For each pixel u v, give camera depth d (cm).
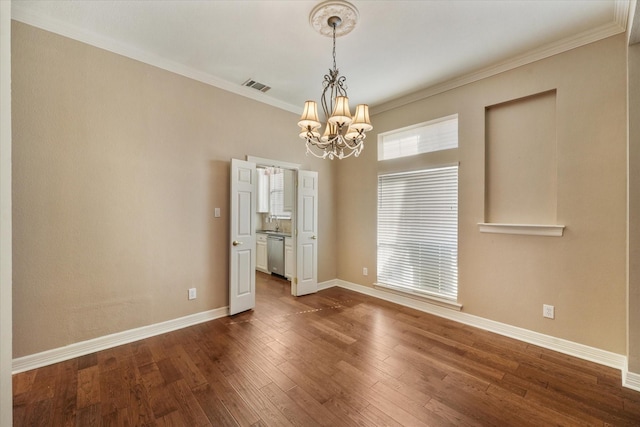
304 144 428
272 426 168
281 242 533
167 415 177
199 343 271
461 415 178
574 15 222
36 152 227
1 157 129
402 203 384
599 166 239
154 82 287
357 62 293
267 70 312
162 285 295
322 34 247
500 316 294
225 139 341
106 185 260
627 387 204
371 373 222
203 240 325
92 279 254
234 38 255
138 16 227
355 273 448
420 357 246
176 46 269
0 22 128
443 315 338
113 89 263
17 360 221
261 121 375
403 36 250
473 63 294
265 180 656
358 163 441
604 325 238
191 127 314
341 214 470
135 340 276
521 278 280
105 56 259
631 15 182
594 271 242
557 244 260
